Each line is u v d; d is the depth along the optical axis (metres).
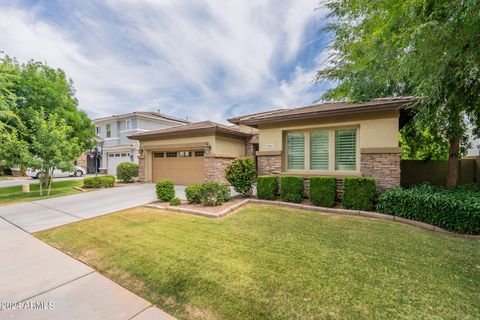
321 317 2.45
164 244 4.55
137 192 11.61
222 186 8.14
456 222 4.96
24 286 3.24
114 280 3.38
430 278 3.18
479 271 3.36
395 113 7.08
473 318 2.41
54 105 15.04
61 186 15.73
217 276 3.31
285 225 5.65
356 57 8.83
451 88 4.82
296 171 8.98
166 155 15.02
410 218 5.80
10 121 12.47
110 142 25.34
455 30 3.62
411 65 4.45
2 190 14.93
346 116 7.86
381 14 5.40
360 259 3.77
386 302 2.67
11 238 5.29
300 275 3.28
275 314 2.52
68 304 2.82
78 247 4.65
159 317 2.55
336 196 7.59
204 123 14.86
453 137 6.79
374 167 7.36
